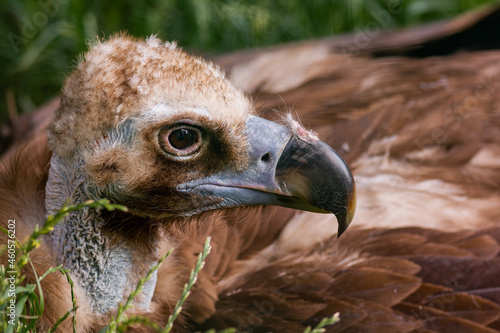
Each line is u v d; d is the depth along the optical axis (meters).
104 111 6.69
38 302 6.38
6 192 7.16
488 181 9.05
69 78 6.87
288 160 6.88
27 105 12.95
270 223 8.62
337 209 6.86
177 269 7.62
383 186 8.96
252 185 6.95
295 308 7.72
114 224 7.03
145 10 13.25
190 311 7.55
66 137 6.82
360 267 8.09
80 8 12.82
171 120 6.70
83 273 7.09
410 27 12.44
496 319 7.71
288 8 13.72
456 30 11.42
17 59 13.05
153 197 6.96
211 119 6.74
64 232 7.06
